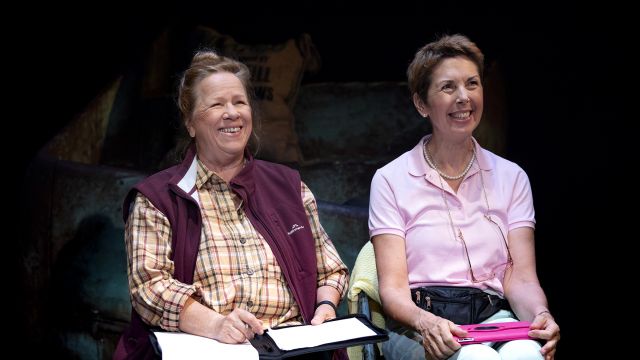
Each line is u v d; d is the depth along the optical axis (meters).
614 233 4.21
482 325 2.15
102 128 4.21
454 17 4.28
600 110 4.20
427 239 2.38
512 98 4.29
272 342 1.97
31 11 4.66
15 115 4.71
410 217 2.40
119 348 2.15
